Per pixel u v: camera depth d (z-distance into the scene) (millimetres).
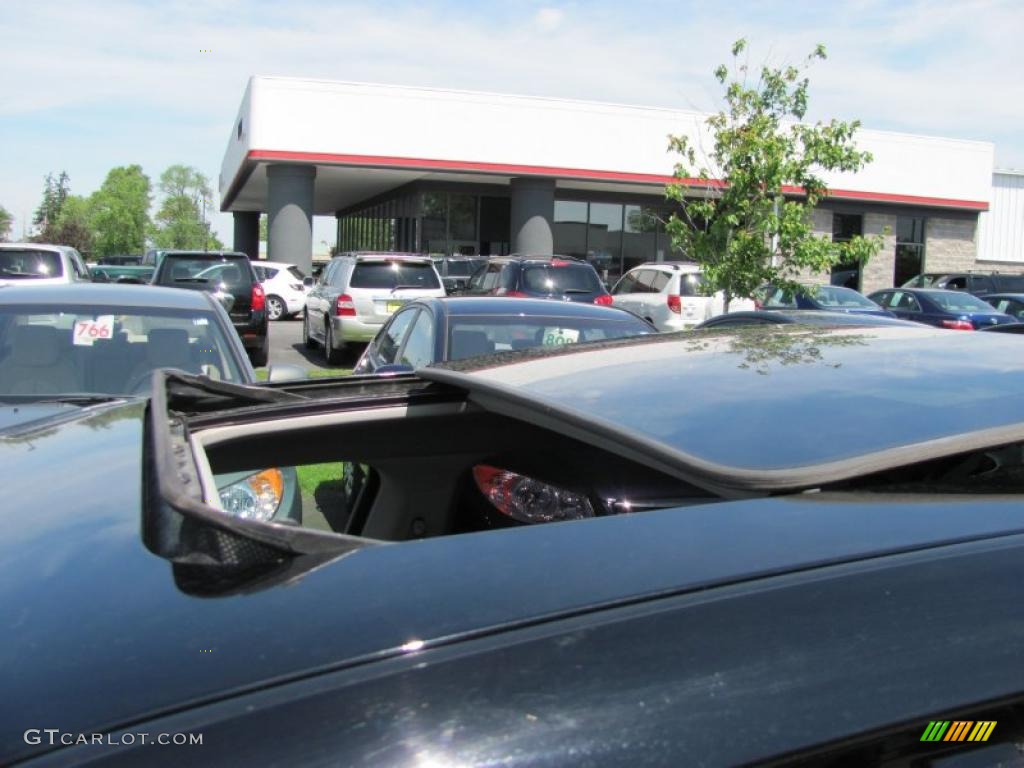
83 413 2602
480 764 979
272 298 24469
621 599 1162
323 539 1273
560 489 2406
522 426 2602
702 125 27062
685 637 1115
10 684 1036
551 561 1232
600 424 1729
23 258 13344
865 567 1243
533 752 994
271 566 1217
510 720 1014
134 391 4527
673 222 11883
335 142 24531
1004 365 2059
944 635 1162
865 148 30109
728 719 1045
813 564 1245
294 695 1016
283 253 25312
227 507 2625
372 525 2711
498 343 6066
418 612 1125
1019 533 1349
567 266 13633
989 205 32406
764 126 11109
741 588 1191
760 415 1732
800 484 1447
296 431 2418
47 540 1381
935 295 17219
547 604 1148
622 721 1028
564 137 26047
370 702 1015
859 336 2529
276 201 25125
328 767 961
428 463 2652
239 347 5043
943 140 31219
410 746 982
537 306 6605
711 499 2184
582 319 6418
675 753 1014
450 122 25188
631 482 2287
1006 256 36375
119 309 4984
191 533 1283
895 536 1320
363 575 1195
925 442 1532
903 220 32406
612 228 30281
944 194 31500
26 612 1158
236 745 972
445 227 28922
